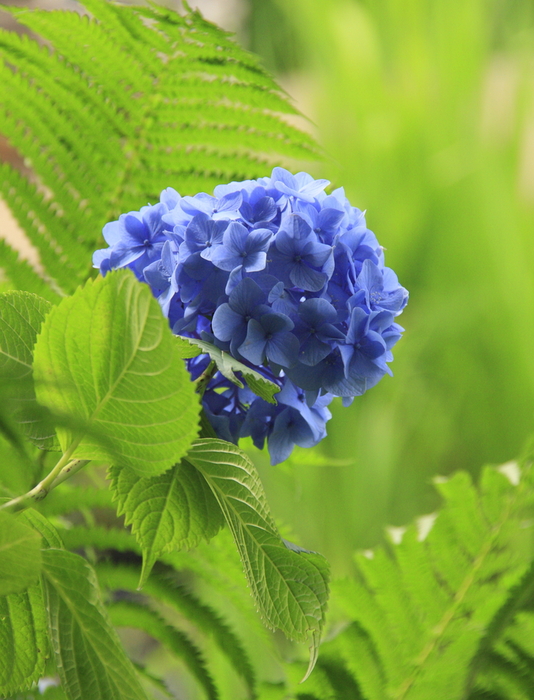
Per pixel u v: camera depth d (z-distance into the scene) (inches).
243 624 92.4
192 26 58.8
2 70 60.4
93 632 48.1
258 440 52.2
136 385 47.6
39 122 61.1
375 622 61.5
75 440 48.6
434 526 62.4
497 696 59.2
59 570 48.4
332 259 50.3
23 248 93.4
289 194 51.0
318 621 50.0
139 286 46.8
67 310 47.3
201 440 50.0
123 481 50.6
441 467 131.7
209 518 51.3
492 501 62.4
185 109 61.5
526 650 59.0
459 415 133.4
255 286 49.9
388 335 52.0
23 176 61.3
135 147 61.8
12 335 49.3
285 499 121.3
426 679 60.7
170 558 61.0
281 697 60.6
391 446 125.0
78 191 61.8
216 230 50.4
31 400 48.6
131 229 51.9
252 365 51.2
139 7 59.0
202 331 50.8
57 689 54.2
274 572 50.1
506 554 62.2
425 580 62.1
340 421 125.6
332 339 50.3
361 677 60.6
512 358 130.0
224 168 62.0
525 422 128.2
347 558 117.1
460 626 61.3
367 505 120.0
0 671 49.8
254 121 61.3
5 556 46.5
